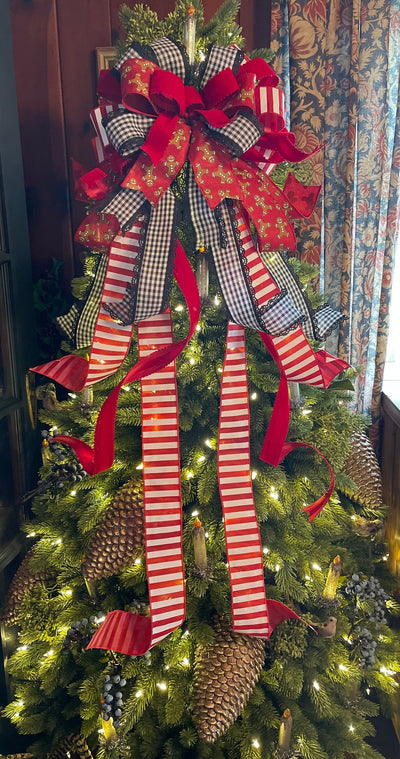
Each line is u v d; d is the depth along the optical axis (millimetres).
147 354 955
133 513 1071
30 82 1588
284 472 1113
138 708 984
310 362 903
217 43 1050
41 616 1213
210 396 1104
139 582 1127
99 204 846
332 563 1089
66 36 1556
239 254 881
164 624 900
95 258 1203
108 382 1130
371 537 1365
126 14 1062
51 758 1146
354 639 1187
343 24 1396
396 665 1167
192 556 1063
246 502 955
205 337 1110
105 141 913
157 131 807
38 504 1306
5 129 1249
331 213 1507
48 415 1260
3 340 1272
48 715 1186
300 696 1158
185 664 1048
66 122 1614
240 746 1021
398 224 1600
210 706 931
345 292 1501
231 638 1014
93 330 983
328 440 1138
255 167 928
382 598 1248
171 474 944
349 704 1172
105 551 1053
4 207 1258
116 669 1048
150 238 866
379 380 1602
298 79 1417
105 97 892
